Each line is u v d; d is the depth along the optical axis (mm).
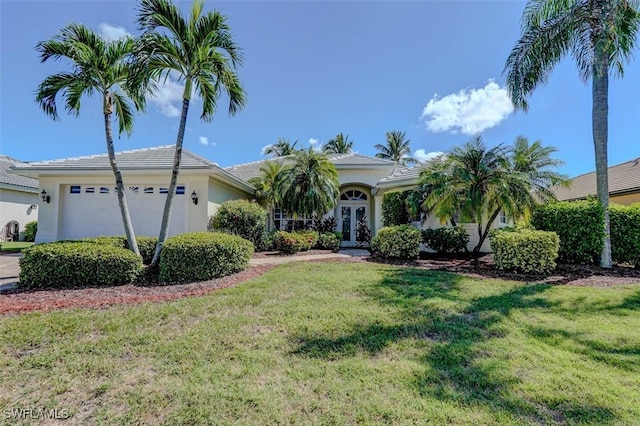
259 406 2859
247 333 4445
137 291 6590
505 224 14000
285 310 5367
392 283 7344
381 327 4703
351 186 19078
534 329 4715
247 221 13570
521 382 3289
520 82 10391
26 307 5359
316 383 3246
